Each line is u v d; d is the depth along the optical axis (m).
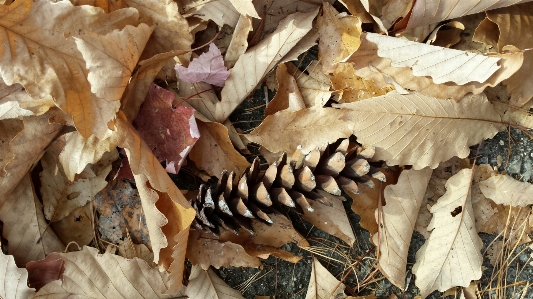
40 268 0.54
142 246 0.55
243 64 0.54
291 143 0.54
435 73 0.53
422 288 0.55
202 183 0.56
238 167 0.54
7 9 0.49
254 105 0.56
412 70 0.53
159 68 0.53
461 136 0.54
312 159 0.52
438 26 0.55
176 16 0.53
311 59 0.55
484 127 0.54
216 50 0.54
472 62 0.52
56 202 0.55
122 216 0.56
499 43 0.53
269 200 0.52
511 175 0.56
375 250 0.56
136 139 0.52
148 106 0.54
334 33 0.54
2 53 0.50
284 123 0.53
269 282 0.56
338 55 0.54
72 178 0.54
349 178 0.53
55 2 0.50
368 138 0.53
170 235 0.53
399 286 0.55
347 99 0.55
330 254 0.56
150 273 0.54
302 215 0.56
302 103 0.54
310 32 0.55
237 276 0.56
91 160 0.53
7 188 0.53
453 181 0.55
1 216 0.54
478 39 0.54
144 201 0.51
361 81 0.54
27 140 0.53
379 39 0.53
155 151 0.54
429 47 0.52
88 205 0.56
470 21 0.56
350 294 0.56
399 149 0.53
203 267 0.54
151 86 0.53
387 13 0.54
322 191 0.55
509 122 0.56
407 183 0.54
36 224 0.55
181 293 0.54
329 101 0.55
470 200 0.55
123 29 0.50
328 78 0.55
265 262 0.56
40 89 0.50
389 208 0.54
